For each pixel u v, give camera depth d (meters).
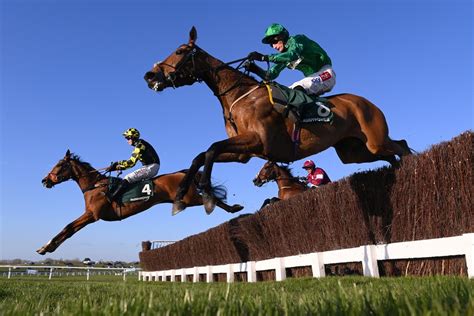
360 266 5.62
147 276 17.53
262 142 4.22
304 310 1.72
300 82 4.66
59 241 9.28
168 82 4.60
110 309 1.81
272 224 7.44
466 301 1.65
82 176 9.62
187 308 1.79
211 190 4.09
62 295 4.11
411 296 1.91
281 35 4.73
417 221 4.67
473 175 4.05
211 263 10.78
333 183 5.88
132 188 9.49
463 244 4.04
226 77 4.56
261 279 8.03
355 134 4.80
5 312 1.89
